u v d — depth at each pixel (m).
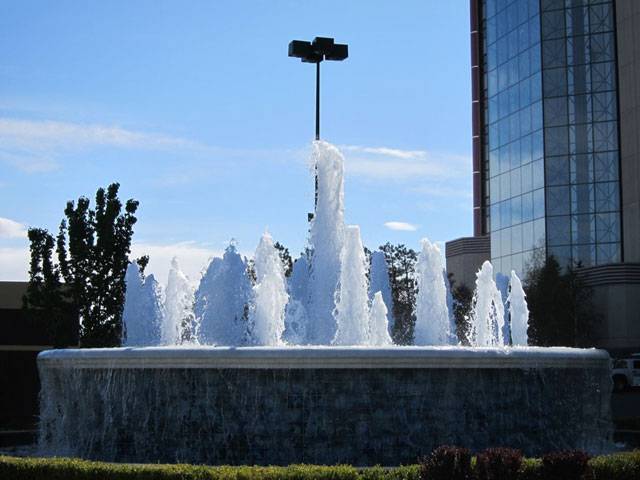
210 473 9.66
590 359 14.19
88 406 13.39
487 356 13.06
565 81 56.34
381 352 12.66
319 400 12.62
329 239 19.73
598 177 54.91
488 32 64.69
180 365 12.86
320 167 19.88
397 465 12.49
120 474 9.84
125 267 26.95
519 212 60.09
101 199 27.16
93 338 26.33
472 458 10.32
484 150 72.38
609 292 52.22
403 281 55.38
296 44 27.19
